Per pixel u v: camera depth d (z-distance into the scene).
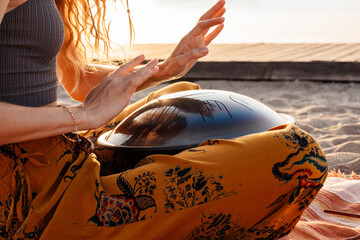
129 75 1.75
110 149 1.91
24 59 1.63
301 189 1.69
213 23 1.98
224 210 1.63
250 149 1.64
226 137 1.81
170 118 1.87
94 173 1.62
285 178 1.65
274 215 1.72
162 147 1.79
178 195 1.59
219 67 6.83
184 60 2.02
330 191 2.72
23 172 1.64
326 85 6.34
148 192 1.58
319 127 4.56
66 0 2.06
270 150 1.65
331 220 2.50
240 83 6.69
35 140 1.67
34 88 1.67
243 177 1.62
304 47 8.23
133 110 2.29
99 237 1.59
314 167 1.68
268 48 8.23
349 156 3.54
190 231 1.65
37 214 1.61
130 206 1.58
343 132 4.30
